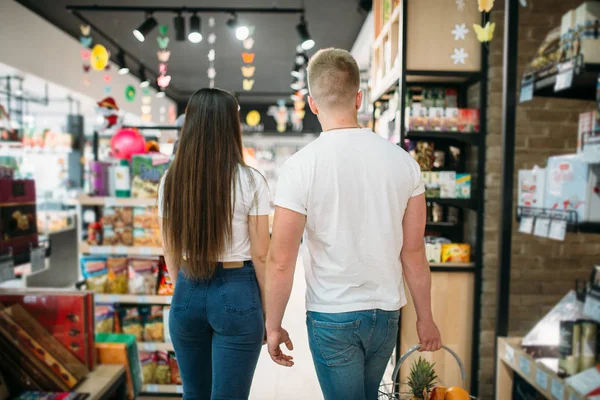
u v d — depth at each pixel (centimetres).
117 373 221
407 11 305
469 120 313
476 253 316
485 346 317
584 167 182
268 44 847
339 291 158
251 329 188
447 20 306
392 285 162
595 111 177
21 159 844
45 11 668
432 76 312
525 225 216
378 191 156
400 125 304
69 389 202
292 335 451
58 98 866
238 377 189
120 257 337
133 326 330
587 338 186
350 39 816
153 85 1224
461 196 317
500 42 307
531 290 319
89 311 219
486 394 317
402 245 167
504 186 228
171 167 194
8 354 200
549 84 197
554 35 198
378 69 418
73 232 695
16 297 213
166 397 327
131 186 330
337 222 156
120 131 373
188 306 189
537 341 216
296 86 928
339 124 163
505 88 226
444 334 320
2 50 579
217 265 190
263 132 1473
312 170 154
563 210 191
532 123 312
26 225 230
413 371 193
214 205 185
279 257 157
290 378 352
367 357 167
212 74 661
